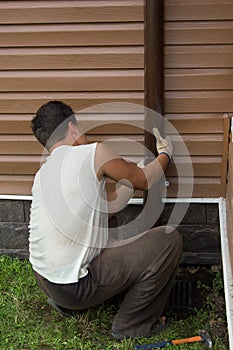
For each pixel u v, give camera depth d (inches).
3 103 142.2
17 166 147.9
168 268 117.5
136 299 119.1
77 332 125.5
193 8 128.6
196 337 119.6
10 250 156.2
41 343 121.9
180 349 117.6
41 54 136.8
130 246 117.4
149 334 123.3
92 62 136.1
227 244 125.5
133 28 131.9
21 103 141.9
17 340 123.3
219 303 134.7
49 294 120.9
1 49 137.6
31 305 135.4
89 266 117.2
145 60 130.5
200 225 146.6
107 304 134.6
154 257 116.2
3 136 145.6
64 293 116.3
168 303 135.9
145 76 132.0
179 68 133.8
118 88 137.4
